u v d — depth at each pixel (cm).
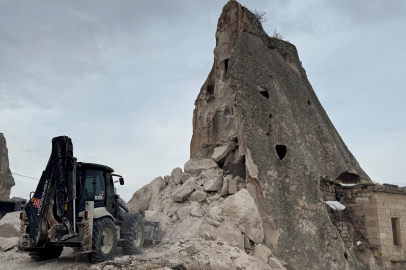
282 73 1820
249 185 1399
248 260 1063
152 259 958
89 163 1006
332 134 1928
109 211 1073
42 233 899
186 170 1748
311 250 1259
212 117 1894
